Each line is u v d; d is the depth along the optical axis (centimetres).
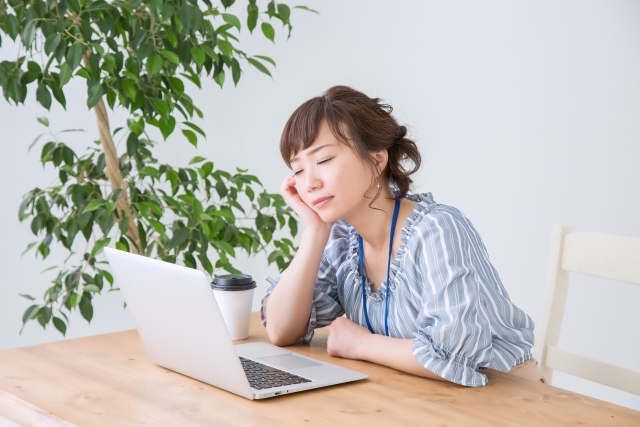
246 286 138
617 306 235
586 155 237
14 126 282
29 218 289
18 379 109
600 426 91
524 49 248
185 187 224
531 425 91
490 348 114
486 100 258
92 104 178
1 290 287
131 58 184
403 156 132
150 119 199
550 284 152
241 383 99
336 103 121
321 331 148
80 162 222
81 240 304
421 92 275
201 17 181
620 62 227
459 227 124
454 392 104
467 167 266
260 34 314
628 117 227
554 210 246
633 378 137
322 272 144
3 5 183
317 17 301
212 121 323
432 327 112
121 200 212
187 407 97
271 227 231
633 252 141
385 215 130
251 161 320
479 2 256
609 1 228
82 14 178
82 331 305
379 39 284
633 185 227
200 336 102
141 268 108
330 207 121
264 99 314
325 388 106
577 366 145
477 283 119
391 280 130
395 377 112
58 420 92
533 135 248
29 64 179
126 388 105
